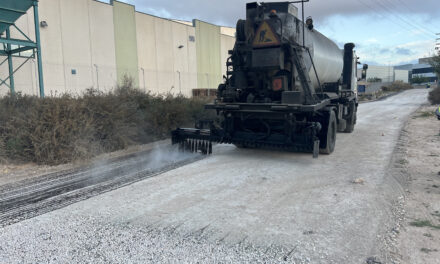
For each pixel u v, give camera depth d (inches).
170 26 1129.4
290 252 124.8
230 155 318.0
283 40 282.7
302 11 301.9
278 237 137.9
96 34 856.3
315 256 121.6
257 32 285.9
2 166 275.3
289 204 178.4
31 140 286.0
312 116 299.9
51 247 131.8
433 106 998.4
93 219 160.2
